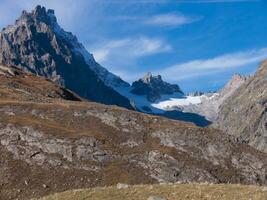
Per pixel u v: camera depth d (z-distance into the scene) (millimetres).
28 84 187625
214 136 122625
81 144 110000
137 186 43344
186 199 38531
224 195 38562
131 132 118875
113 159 108438
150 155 111250
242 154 118562
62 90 197750
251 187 40719
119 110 127062
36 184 98812
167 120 128875
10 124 112875
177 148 115562
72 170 103562
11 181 98500
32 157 105312
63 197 42219
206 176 108125
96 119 122188
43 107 124750
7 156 104438
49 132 111750
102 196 41062
